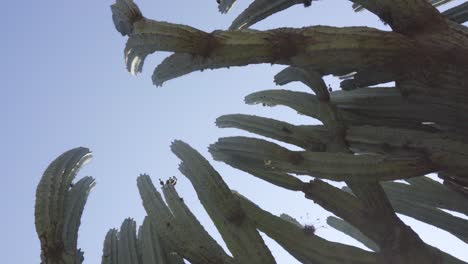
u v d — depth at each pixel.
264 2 6.52
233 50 5.46
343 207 5.90
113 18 6.21
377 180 5.53
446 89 5.54
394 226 5.71
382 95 6.45
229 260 5.43
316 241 5.61
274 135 6.75
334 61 5.49
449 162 5.46
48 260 5.21
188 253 5.39
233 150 6.44
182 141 6.39
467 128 5.78
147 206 5.81
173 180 5.91
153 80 6.26
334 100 7.01
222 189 5.68
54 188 5.67
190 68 5.77
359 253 5.58
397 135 5.91
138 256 5.95
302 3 6.37
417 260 5.60
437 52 5.44
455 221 6.47
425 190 6.67
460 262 5.93
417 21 5.60
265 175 6.26
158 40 5.51
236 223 5.57
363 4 6.00
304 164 5.83
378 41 5.45
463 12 6.52
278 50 5.46
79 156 6.22
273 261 5.43
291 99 7.13
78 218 5.75
